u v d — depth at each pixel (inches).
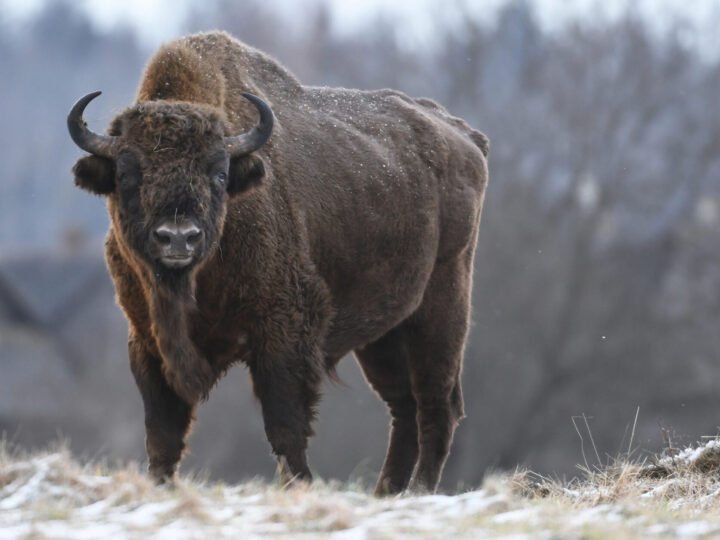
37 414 6087.6
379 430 4377.5
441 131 1776.6
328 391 4411.9
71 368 6638.8
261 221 1449.3
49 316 7278.5
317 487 1296.8
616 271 5447.8
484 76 6574.8
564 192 5753.0
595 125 6122.1
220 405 4781.0
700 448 1438.2
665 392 5098.4
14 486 1167.0
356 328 1625.2
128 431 5713.6
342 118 1676.9
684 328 5324.8
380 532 985.5
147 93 1478.8
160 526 1044.5
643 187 5959.6
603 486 1369.3
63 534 983.0
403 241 1667.1
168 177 1346.0
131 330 1462.8
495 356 5022.1
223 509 1109.7
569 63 6392.7
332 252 1565.0
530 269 5211.6
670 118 6309.1
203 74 1496.1
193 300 1391.5
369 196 1617.9
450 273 1763.0
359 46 7096.5
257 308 1446.9
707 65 6569.9
